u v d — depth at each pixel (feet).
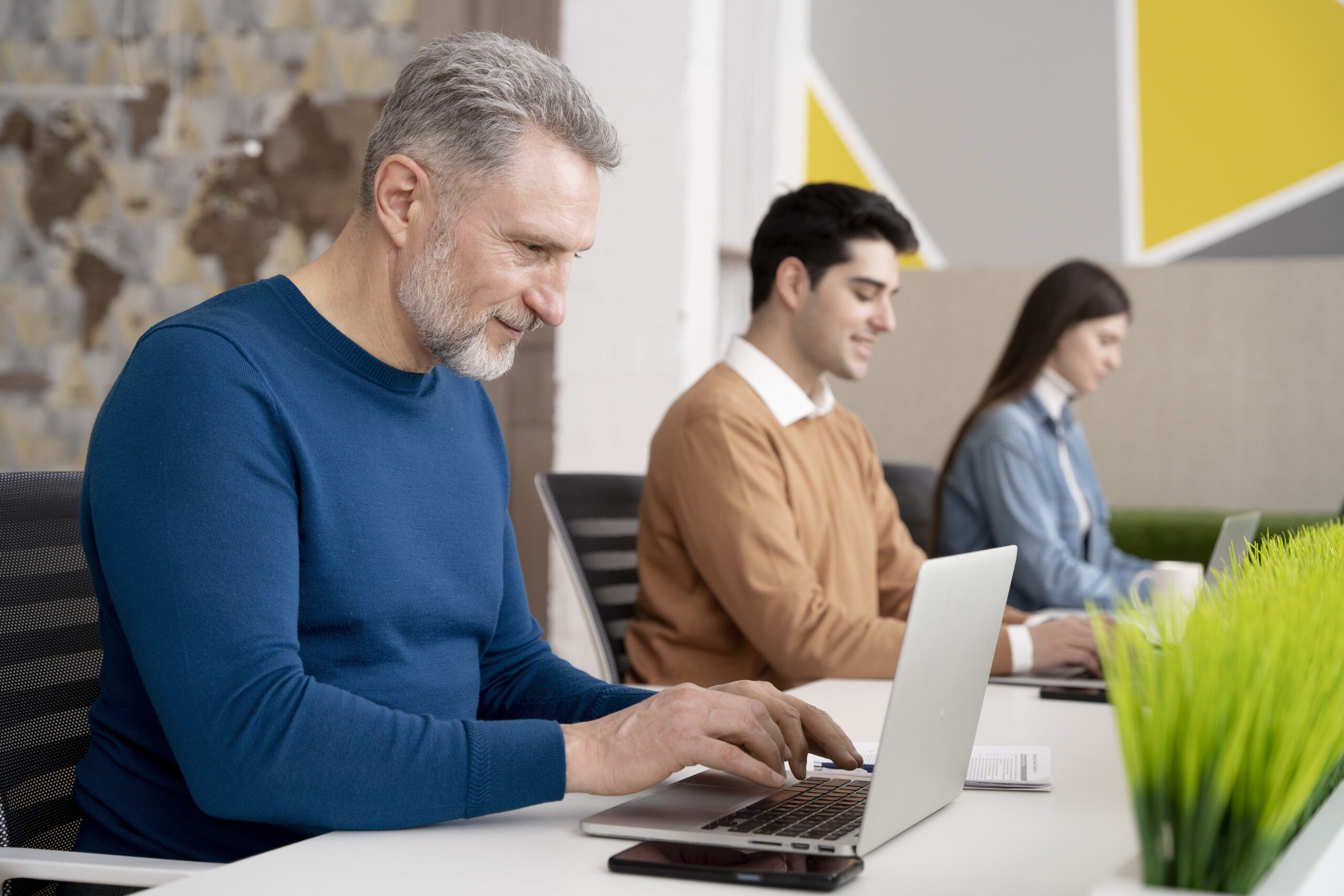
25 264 12.57
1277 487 13.80
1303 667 1.81
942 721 2.69
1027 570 9.00
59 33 12.35
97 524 2.93
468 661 3.63
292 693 2.76
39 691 3.42
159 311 12.31
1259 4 14.40
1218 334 14.03
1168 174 14.74
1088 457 10.39
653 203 10.55
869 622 5.33
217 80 12.05
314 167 11.83
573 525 5.85
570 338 10.73
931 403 14.83
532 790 2.75
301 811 2.69
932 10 15.35
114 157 12.34
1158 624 1.98
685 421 5.96
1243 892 1.76
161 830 3.19
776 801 2.83
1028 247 15.17
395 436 3.45
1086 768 3.27
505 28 11.05
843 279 6.26
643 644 5.89
